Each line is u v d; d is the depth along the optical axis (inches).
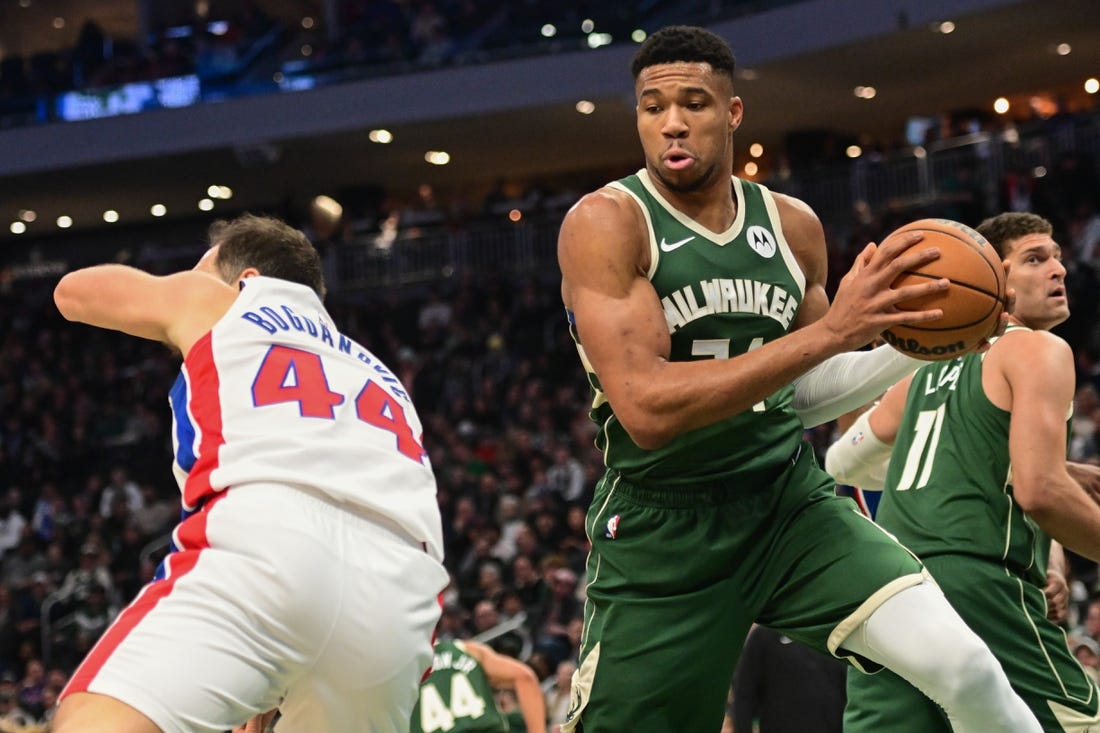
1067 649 134.9
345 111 775.7
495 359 673.0
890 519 140.9
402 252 776.9
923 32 654.5
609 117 775.7
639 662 120.5
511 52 751.7
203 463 103.4
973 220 603.8
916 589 114.0
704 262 116.5
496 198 810.2
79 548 582.2
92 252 975.6
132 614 98.6
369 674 102.8
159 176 848.9
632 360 109.1
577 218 114.7
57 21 1039.0
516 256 753.0
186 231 961.5
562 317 696.4
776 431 120.8
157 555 554.9
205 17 948.6
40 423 732.0
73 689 95.3
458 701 209.0
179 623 97.0
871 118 804.6
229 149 801.6
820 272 126.2
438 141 812.6
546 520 467.2
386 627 102.5
